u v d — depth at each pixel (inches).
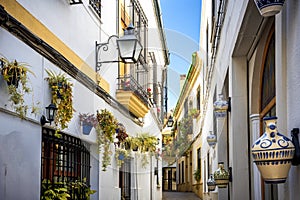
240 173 219.5
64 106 182.1
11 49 146.8
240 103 221.8
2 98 139.3
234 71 223.0
